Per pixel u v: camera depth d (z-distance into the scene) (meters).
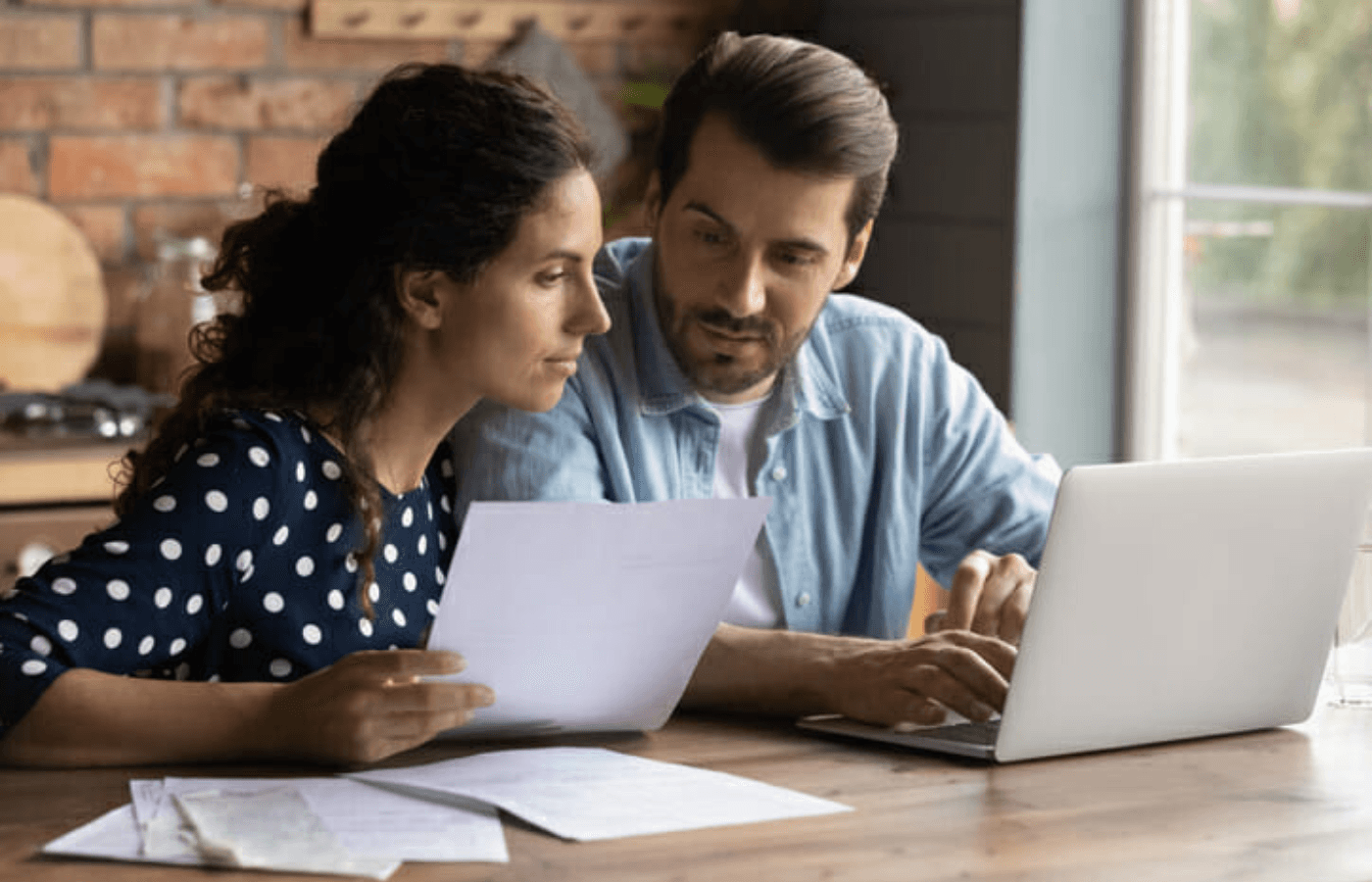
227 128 4.52
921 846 1.61
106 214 4.43
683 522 1.86
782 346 2.24
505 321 1.93
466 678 1.85
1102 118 4.46
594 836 1.60
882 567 2.49
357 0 4.55
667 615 1.91
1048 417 4.50
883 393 2.49
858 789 1.79
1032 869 1.56
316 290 1.99
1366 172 3.93
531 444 2.23
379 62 4.66
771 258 2.19
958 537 2.59
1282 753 1.98
